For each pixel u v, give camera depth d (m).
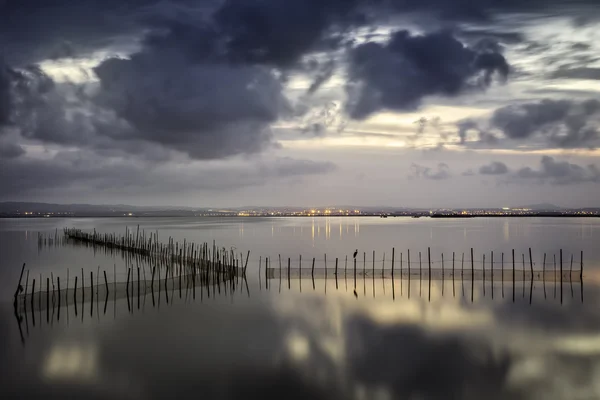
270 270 50.81
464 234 142.25
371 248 94.69
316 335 28.44
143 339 27.59
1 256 74.44
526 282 45.19
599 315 32.81
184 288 42.75
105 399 20.16
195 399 20.14
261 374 22.55
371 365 23.59
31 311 33.88
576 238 121.12
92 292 36.81
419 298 38.44
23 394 20.59
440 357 24.73
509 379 22.05
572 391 20.86
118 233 148.25
